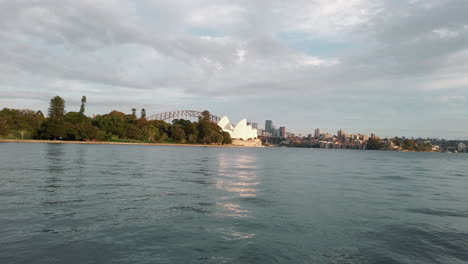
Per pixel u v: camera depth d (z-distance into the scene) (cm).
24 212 1178
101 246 832
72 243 849
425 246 898
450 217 1277
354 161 7231
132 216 1162
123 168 3167
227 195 1677
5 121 14638
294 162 5753
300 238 944
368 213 1317
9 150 6450
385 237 975
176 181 2227
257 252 814
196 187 1947
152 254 785
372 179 2856
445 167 5869
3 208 1239
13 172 2492
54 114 19500
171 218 1145
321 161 6556
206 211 1273
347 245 890
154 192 1714
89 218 1117
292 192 1850
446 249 875
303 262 755
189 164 4191
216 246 854
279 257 784
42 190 1673
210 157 6762
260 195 1706
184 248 833
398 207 1477
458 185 2555
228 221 1120
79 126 17012
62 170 2744
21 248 802
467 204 1603
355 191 1978
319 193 1841
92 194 1595
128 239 896
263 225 1078
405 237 979
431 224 1150
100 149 8712
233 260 757
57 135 16138
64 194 1575
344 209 1383
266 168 3872
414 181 2806
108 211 1231
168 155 6888
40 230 959
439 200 1722
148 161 4478
